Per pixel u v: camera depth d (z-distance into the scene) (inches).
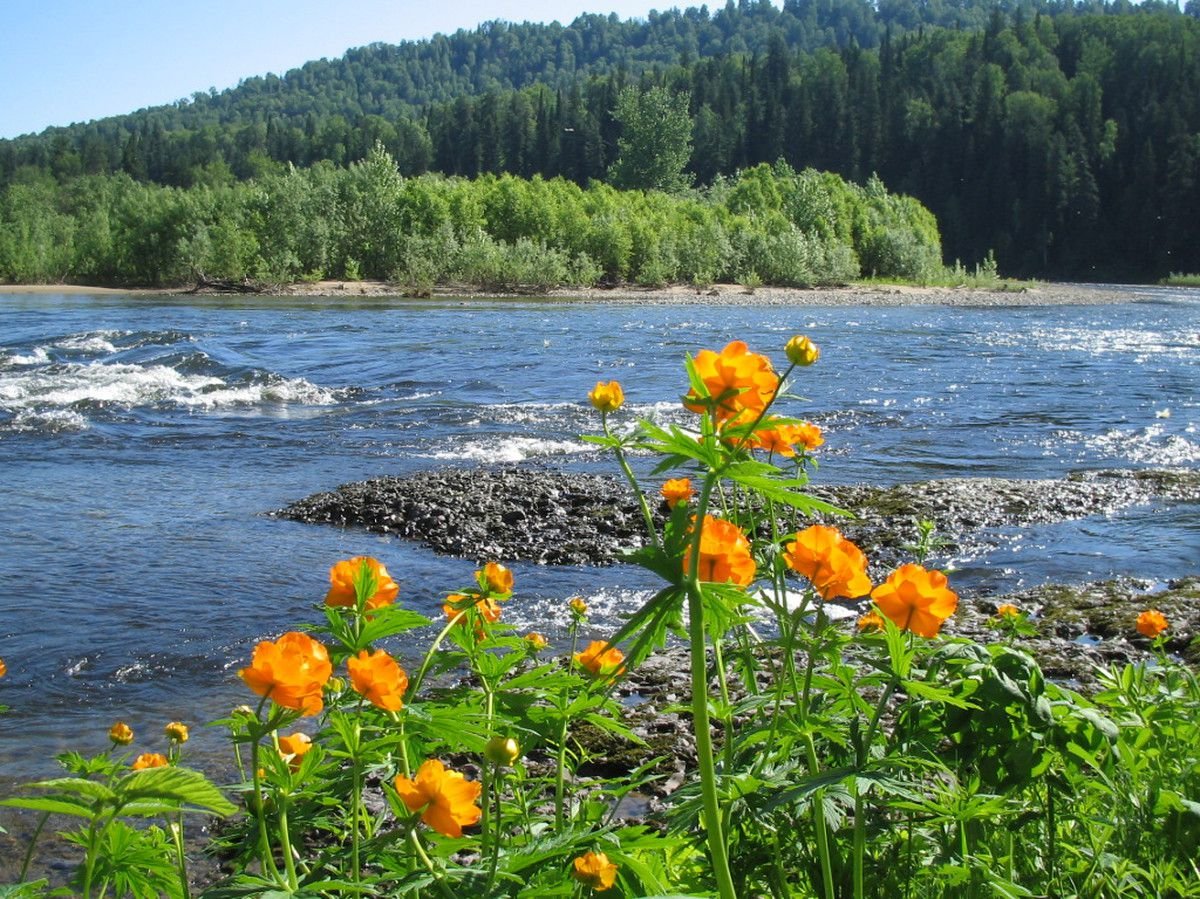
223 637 253.6
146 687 224.1
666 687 215.2
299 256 1950.1
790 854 94.5
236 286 1845.5
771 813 92.7
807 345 77.9
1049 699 98.2
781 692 93.1
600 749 181.8
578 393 666.8
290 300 1606.8
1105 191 4013.3
